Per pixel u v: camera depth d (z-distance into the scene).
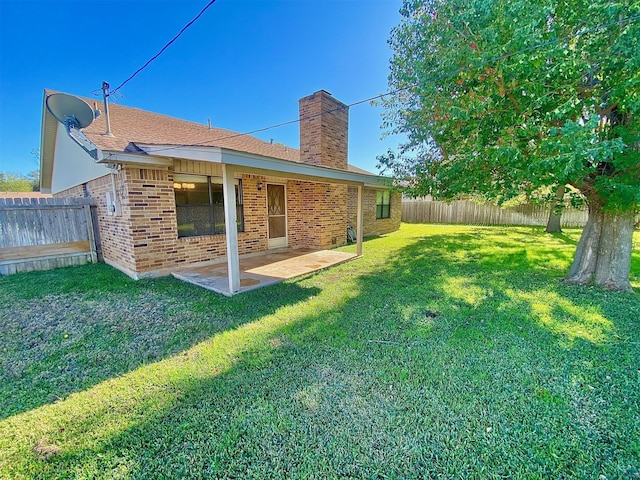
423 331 3.56
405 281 5.76
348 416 2.16
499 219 17.88
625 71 3.42
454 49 4.26
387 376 2.66
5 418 2.21
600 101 3.80
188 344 3.34
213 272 6.40
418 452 1.84
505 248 9.31
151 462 1.80
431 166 6.24
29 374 2.80
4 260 6.61
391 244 10.58
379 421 2.11
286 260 7.72
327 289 5.32
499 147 3.94
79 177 8.36
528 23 3.29
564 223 16.02
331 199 9.82
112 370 2.85
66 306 4.52
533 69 3.59
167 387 2.56
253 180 8.20
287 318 4.03
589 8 3.20
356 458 1.81
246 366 2.86
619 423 2.06
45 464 1.81
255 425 2.09
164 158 6.00
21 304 4.59
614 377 2.60
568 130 3.29
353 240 11.60
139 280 5.94
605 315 3.95
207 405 2.31
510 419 2.12
